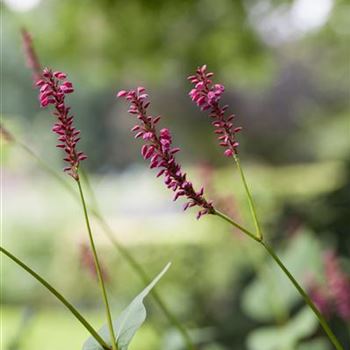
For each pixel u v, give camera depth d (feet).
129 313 6.51
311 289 12.73
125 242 35.86
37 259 48.47
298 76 79.92
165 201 65.87
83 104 118.32
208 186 12.46
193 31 41.86
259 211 29.71
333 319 23.71
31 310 12.16
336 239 29.63
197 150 65.36
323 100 74.54
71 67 44.70
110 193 80.64
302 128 56.34
